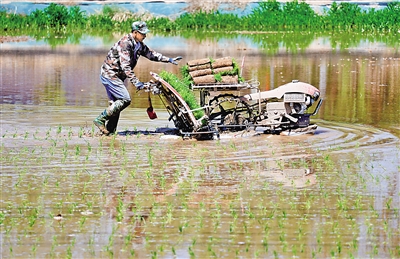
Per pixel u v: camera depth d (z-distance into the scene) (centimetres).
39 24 5312
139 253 1042
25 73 3039
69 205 1244
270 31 5147
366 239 1088
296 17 5222
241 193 1309
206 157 1575
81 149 1656
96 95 2472
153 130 1894
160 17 5478
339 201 1249
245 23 5222
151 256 1030
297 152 1617
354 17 5184
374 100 2341
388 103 2284
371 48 3991
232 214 1188
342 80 2784
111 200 1272
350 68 3128
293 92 1780
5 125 1944
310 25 5159
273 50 3875
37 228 1138
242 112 1906
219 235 1105
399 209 1215
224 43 4284
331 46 4106
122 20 5488
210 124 1772
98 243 1079
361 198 1275
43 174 1434
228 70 1773
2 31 5122
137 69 3147
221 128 1822
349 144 1697
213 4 5734
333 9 5319
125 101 1808
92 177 1412
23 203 1253
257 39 4559
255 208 1227
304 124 1814
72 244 1071
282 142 1723
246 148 1661
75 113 2133
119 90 1803
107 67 1802
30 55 3697
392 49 3928
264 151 1630
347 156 1575
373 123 1962
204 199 1275
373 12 5234
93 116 2091
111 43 4378
